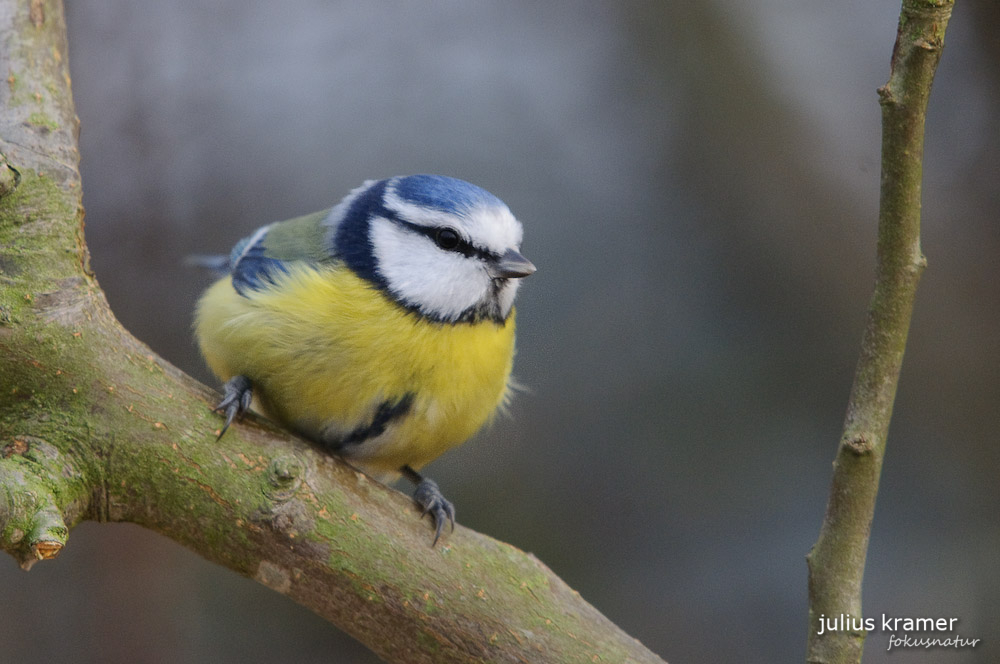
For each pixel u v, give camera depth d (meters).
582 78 11.48
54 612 9.34
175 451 4.73
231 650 9.82
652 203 11.12
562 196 11.15
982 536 9.79
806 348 10.52
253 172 10.73
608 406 10.60
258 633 9.98
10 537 4.24
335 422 5.96
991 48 10.45
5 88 4.92
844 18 11.19
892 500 10.15
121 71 10.60
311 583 4.87
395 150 11.10
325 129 11.09
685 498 10.32
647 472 10.41
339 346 5.75
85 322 4.77
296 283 5.89
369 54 11.41
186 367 10.01
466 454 10.50
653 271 10.98
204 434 4.81
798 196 10.65
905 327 3.99
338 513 4.89
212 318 6.18
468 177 11.05
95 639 9.30
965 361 10.09
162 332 10.03
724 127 10.98
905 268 3.94
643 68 11.38
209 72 10.88
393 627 4.93
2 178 4.64
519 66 11.55
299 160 10.88
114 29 10.66
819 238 10.54
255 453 4.85
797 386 10.48
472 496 10.36
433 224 5.99
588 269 11.01
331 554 4.83
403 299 5.89
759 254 10.74
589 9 11.63
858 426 4.08
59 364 4.68
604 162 11.24
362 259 5.94
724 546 10.19
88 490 4.67
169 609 9.65
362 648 10.07
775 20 11.25
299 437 5.10
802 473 10.29
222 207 10.52
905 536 9.98
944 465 10.12
